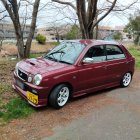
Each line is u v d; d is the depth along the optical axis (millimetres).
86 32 12812
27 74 5625
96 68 6574
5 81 7602
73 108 5918
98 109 5992
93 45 6652
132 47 30672
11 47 33219
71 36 27766
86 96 6875
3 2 9734
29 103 5660
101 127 5035
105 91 7500
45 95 5438
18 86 6121
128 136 4723
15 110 5305
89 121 5281
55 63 6102
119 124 5230
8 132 4590
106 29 23141
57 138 4492
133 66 8133
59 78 5590
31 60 6469
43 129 4785
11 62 10836
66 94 5945
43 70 5551
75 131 4797
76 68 6027
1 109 5477
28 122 5016
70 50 6613
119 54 7566
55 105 5629
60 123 5082
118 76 7547
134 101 6762
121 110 6031
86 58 6211
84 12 12242
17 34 10406
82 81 6234
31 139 4406
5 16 11914
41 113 5465
